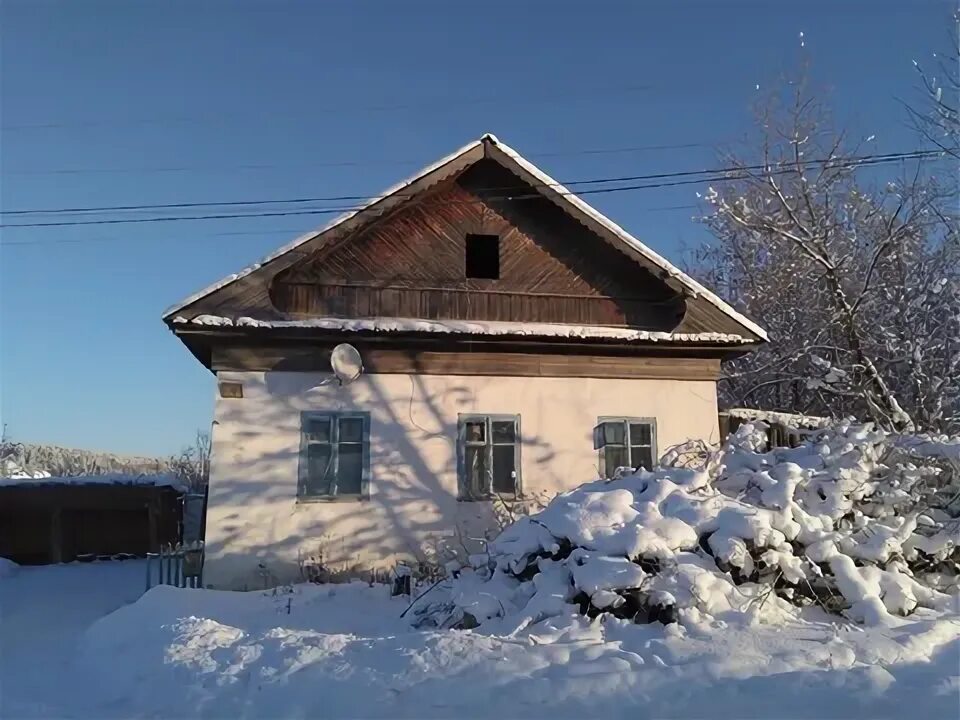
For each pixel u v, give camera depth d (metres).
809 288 20.58
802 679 5.51
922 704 5.06
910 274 18.58
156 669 7.04
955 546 8.80
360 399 12.66
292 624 8.99
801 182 17.92
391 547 12.26
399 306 13.27
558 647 6.31
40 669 8.23
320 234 12.68
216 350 12.34
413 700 5.55
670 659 6.02
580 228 14.25
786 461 9.59
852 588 7.66
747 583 7.72
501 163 13.65
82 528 19.36
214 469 11.94
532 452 13.13
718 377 14.24
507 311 13.75
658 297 14.40
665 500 8.52
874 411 16.05
